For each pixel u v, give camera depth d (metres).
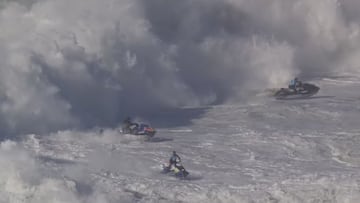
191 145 91.12
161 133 98.25
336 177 75.81
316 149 89.19
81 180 72.38
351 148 89.88
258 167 81.31
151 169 80.12
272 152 87.88
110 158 83.69
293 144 91.31
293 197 69.94
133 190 72.00
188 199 70.19
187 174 76.81
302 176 76.81
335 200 69.44
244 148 89.50
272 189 72.44
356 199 69.31
